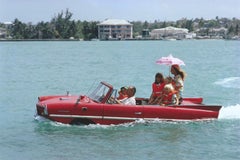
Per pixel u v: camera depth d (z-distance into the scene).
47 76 57.00
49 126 23.50
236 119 25.56
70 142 20.83
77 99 24.31
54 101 24.05
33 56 117.88
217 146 20.47
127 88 24.97
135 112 23.83
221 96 38.00
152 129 23.28
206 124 24.44
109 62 89.44
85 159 18.38
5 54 130.38
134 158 18.56
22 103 32.59
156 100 25.22
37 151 19.44
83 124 23.67
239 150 19.91
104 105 23.58
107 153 19.20
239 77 55.66
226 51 151.00
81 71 66.00
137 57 111.25
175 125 24.05
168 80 25.75
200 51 152.75
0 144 20.53
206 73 62.94
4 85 45.53
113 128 23.33
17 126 24.11
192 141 21.22
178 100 25.42
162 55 121.62
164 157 18.75
